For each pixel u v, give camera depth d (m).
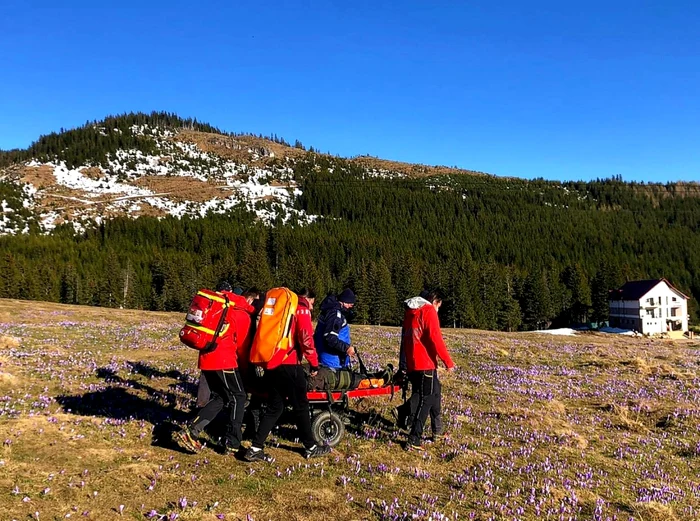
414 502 5.66
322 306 8.06
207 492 5.50
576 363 18.39
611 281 101.31
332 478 6.19
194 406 8.99
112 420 7.62
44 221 169.50
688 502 6.18
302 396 6.60
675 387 13.78
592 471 7.05
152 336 20.61
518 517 5.45
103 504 4.98
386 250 136.38
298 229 172.75
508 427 9.14
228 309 6.52
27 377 10.08
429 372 7.65
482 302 92.69
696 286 128.50
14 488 5.01
